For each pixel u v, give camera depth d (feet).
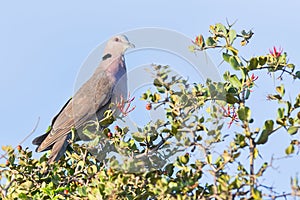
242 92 33.14
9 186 34.45
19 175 36.42
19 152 37.17
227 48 34.78
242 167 28.19
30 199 35.55
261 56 33.96
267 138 28.81
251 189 26.68
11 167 36.42
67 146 45.14
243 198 27.02
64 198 35.01
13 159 36.45
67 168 38.45
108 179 31.89
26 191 35.94
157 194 29.27
